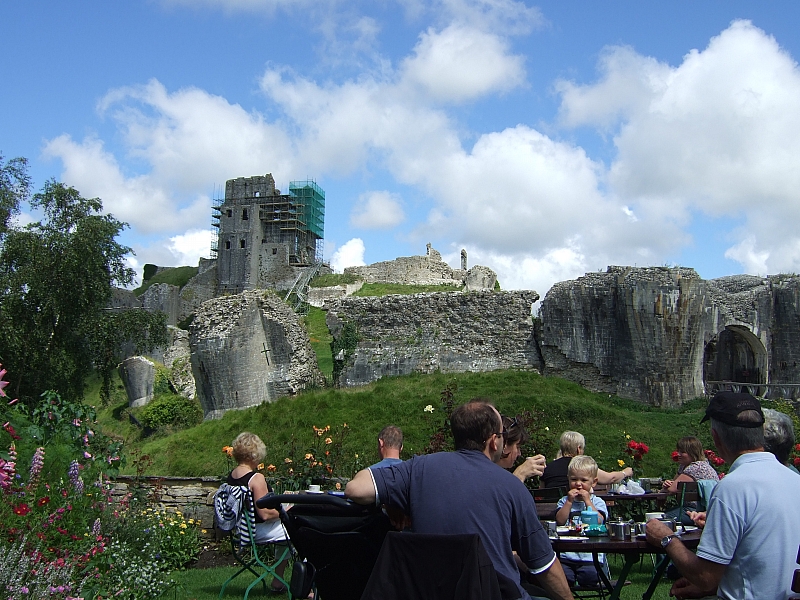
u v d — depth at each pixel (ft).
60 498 27.63
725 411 16.84
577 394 75.25
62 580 21.97
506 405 66.59
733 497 15.43
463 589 12.82
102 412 122.21
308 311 188.03
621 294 77.25
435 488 15.07
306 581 16.16
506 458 21.89
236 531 27.58
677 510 25.70
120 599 25.12
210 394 83.97
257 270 237.04
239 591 28.91
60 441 33.91
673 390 74.43
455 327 87.25
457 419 16.44
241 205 241.55
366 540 15.71
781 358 83.30
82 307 98.12
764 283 86.07
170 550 33.78
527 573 20.17
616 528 20.75
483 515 14.79
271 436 64.90
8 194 100.68
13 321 93.66
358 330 90.33
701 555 15.57
